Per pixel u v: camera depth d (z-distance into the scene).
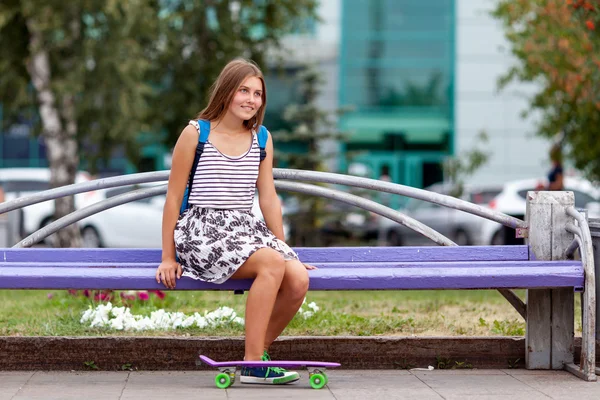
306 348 8.59
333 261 8.39
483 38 53.84
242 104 7.66
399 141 53.84
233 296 12.99
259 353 7.54
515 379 8.05
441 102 53.94
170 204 7.65
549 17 19.62
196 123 7.71
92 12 25.50
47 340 8.42
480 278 7.65
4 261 8.23
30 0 24.98
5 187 30.81
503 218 8.49
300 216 27.33
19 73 27.66
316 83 28.34
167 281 7.48
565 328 8.55
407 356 8.64
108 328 9.70
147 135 32.91
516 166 53.72
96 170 28.09
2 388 7.54
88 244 29.64
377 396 7.26
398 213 8.62
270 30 30.78
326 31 53.56
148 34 26.53
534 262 8.09
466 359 8.66
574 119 26.41
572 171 32.25
